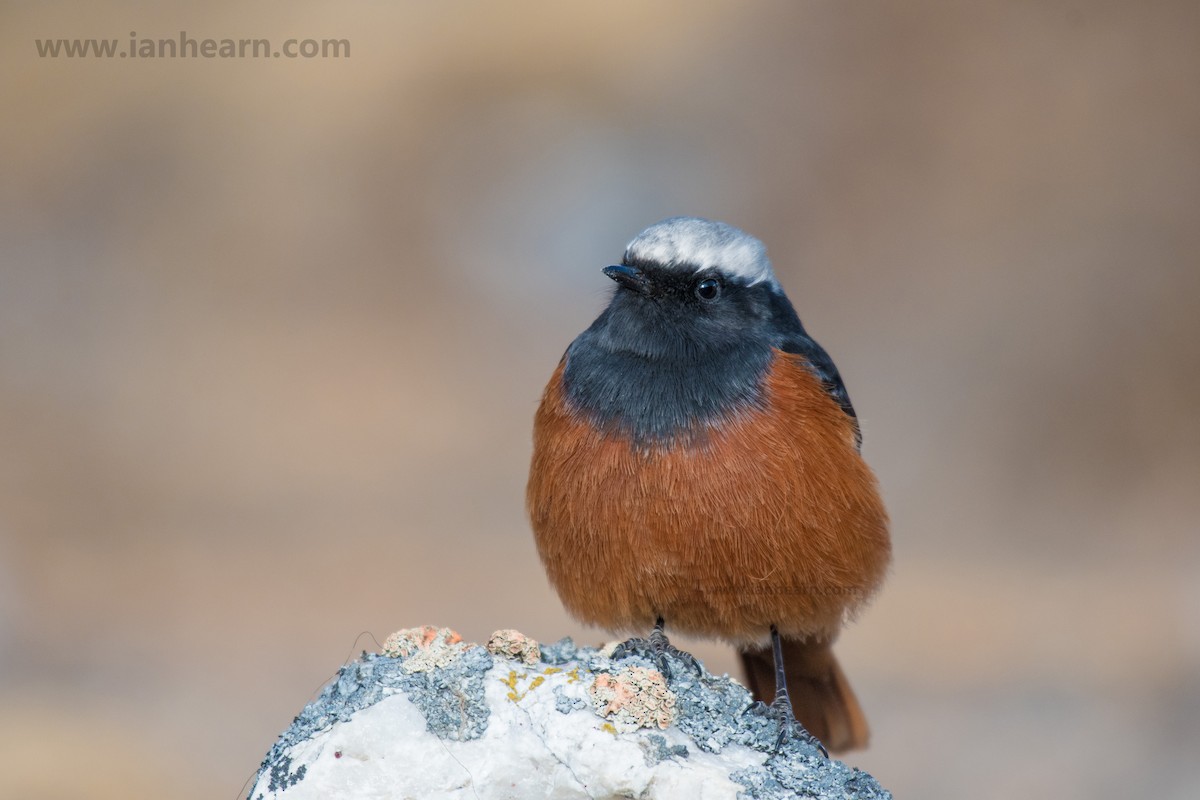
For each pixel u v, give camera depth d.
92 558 14.57
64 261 19.95
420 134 20.86
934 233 19.14
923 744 11.41
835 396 7.05
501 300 19.50
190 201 20.61
